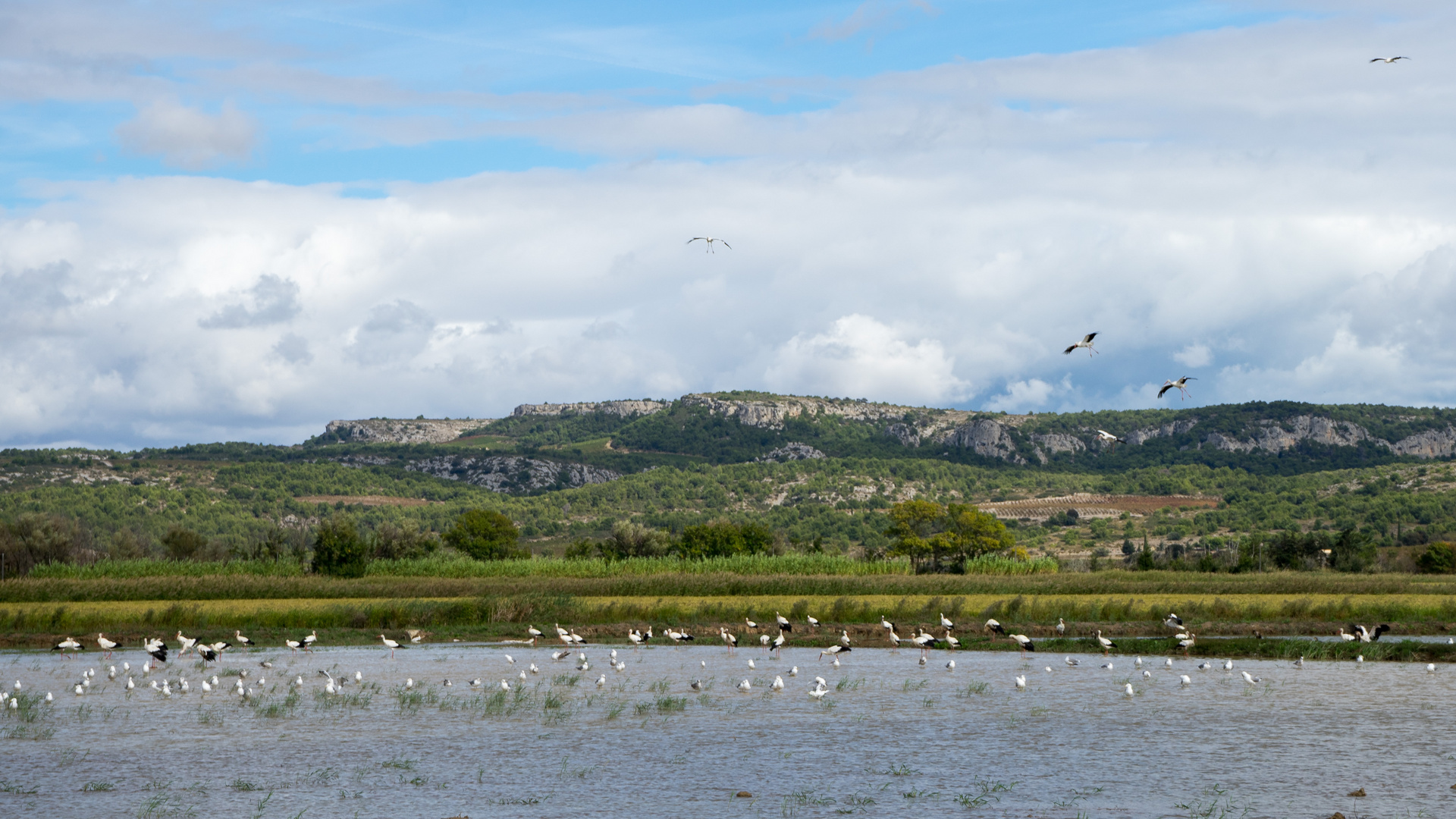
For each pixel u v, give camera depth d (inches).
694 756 1331.2
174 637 2635.3
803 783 1194.0
